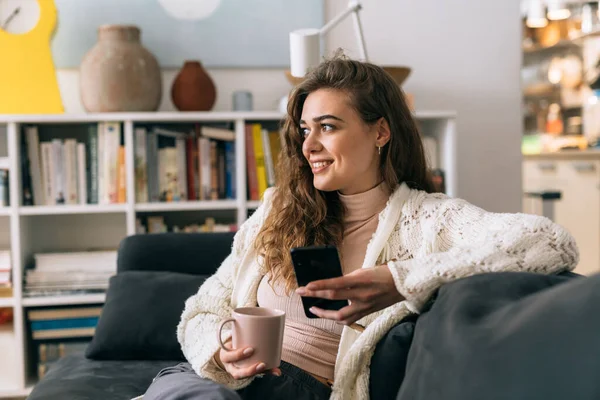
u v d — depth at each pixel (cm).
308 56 234
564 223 533
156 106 308
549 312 87
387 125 157
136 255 230
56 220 325
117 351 211
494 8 353
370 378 137
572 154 527
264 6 330
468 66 352
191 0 326
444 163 320
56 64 319
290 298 154
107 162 300
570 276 124
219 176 311
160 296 216
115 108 300
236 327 128
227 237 236
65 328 296
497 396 85
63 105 321
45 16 314
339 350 143
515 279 110
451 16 350
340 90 152
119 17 322
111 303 217
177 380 139
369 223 158
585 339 79
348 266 156
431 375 101
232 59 330
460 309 104
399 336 132
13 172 290
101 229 328
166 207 301
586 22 559
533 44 568
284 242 158
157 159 306
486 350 91
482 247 126
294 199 161
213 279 172
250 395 144
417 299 124
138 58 301
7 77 310
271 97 336
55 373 202
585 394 76
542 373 81
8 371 293
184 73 308
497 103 355
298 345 148
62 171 301
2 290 292
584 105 566
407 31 346
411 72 318
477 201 356
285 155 164
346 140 150
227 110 333
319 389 143
